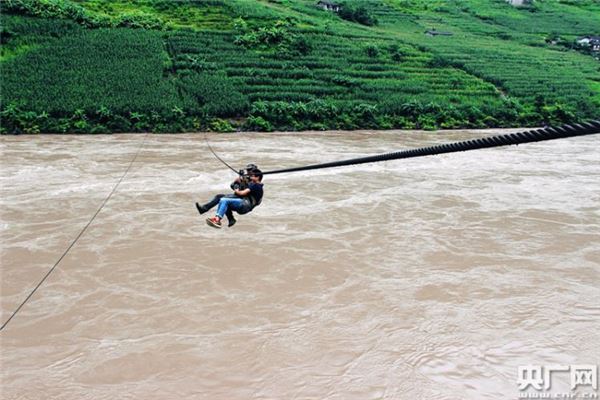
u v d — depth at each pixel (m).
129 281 12.22
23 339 9.75
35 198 19.22
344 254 14.13
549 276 12.82
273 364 9.02
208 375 8.70
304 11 84.38
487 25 99.56
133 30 60.16
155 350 9.38
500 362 9.13
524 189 22.34
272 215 17.67
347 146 36.00
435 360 9.17
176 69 53.16
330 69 58.84
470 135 45.31
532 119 52.91
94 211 17.72
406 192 21.34
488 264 13.57
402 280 12.51
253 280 12.41
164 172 24.62
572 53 84.12
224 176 23.94
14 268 12.84
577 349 9.53
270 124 45.69
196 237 15.25
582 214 18.38
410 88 55.66
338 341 9.75
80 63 50.06
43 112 40.38
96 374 8.70
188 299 11.37
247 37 61.81
